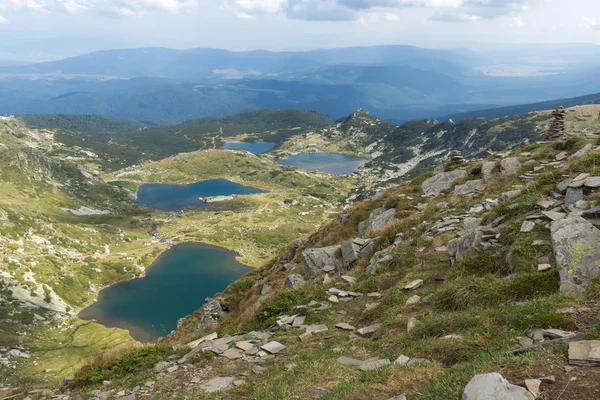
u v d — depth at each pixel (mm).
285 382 9555
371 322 13688
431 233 20188
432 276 15352
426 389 6992
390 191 34656
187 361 13727
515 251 12789
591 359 6133
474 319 10070
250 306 25125
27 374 104312
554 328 8164
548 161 26391
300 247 33438
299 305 17578
